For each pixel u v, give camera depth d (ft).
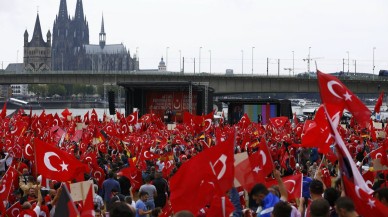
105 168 124.26
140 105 351.05
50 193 81.10
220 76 561.43
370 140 189.98
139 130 224.33
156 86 342.44
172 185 55.42
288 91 557.74
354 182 49.85
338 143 50.29
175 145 181.16
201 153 55.21
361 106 62.64
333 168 119.44
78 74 622.13
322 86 63.00
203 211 64.34
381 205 47.88
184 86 339.16
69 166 80.28
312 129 83.35
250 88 560.20
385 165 84.64
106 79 613.93
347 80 534.37
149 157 129.39
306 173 107.96
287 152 146.10
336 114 63.16
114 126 195.21
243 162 66.69
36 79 643.04
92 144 171.12
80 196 69.77
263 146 71.82
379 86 515.91
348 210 44.65
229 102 345.51
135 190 101.30
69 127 206.59
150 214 81.00
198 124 227.81
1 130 200.64
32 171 119.85
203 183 55.21
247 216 59.36
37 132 181.57
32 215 68.59
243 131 197.57
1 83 647.97
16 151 129.49
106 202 91.86
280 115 340.39
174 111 349.41
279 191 62.75
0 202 74.13
